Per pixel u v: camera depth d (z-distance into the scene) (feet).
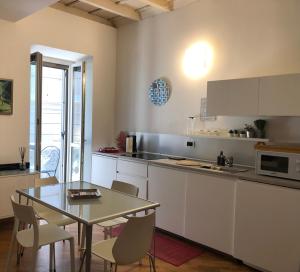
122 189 9.47
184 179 11.01
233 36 11.65
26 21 12.87
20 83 12.84
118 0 13.74
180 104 13.50
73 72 16.97
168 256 10.03
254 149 10.37
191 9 13.01
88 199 7.95
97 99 15.89
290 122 10.11
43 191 8.66
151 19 14.69
